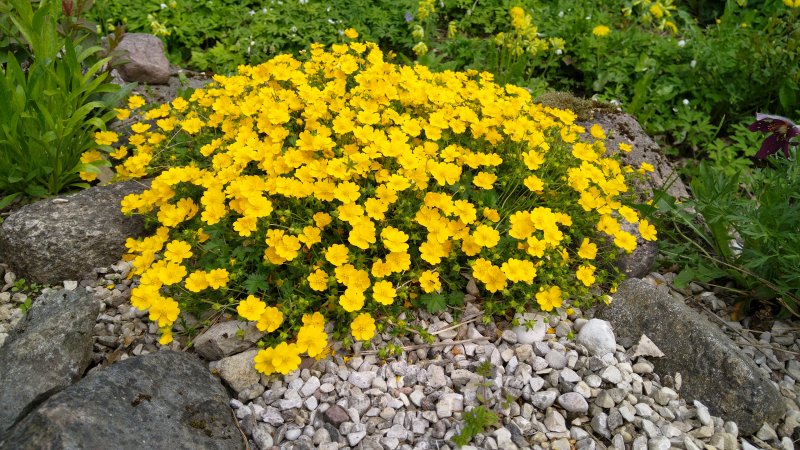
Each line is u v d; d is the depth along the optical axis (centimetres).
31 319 43
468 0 97
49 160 58
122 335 48
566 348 47
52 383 40
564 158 56
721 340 46
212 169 56
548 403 43
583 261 51
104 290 51
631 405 43
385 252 49
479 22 94
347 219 46
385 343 46
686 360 45
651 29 98
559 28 89
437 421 42
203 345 44
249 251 47
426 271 46
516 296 50
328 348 45
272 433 41
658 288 50
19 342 41
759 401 43
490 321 48
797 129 50
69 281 52
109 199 55
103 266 53
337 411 41
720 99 80
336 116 56
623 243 50
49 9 59
